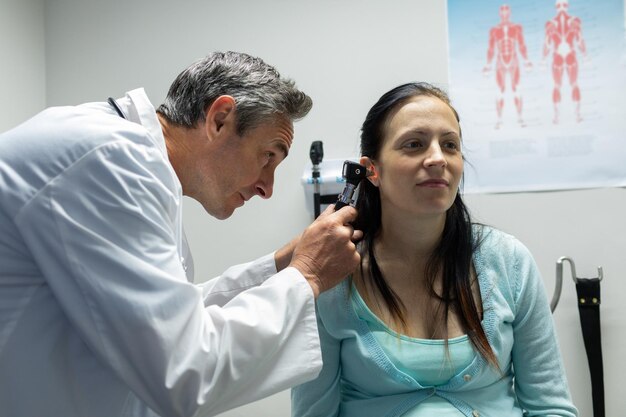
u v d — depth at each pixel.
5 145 0.82
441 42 1.80
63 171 0.77
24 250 0.81
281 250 1.22
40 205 0.77
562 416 1.07
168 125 1.01
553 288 1.72
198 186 1.02
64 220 0.76
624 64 1.69
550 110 1.73
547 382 1.11
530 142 1.74
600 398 1.62
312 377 0.91
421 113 1.09
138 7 1.99
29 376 0.81
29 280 0.82
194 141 0.99
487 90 1.77
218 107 0.95
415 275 1.17
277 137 1.00
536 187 1.73
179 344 0.75
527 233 1.74
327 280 0.96
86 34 2.01
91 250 0.75
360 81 1.84
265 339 0.84
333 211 1.04
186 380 0.75
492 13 1.77
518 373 1.15
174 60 1.96
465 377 1.04
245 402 0.85
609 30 1.70
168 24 1.97
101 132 0.81
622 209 1.69
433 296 1.13
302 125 1.86
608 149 1.70
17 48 1.89
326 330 1.13
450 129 1.08
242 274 1.21
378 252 1.18
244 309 0.86
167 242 0.81
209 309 0.85
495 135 1.76
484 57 1.77
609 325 1.68
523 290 1.13
